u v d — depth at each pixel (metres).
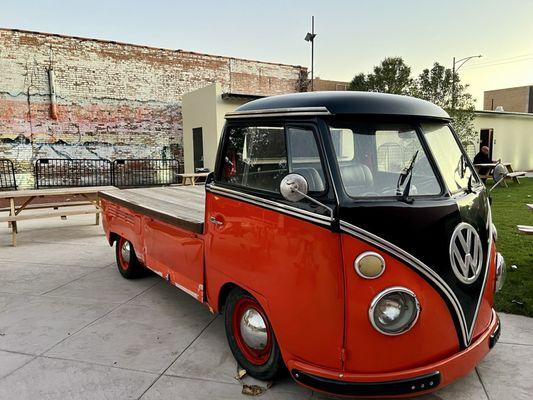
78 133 17.14
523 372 3.26
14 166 16.02
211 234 3.47
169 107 19.00
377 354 2.47
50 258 6.86
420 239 2.52
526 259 5.81
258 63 21.14
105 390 3.10
